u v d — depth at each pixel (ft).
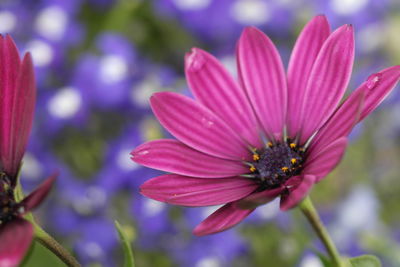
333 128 1.24
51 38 2.05
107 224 1.81
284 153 1.30
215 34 2.11
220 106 1.32
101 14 2.23
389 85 1.23
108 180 1.84
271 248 1.82
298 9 2.14
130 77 1.98
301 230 1.82
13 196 1.21
